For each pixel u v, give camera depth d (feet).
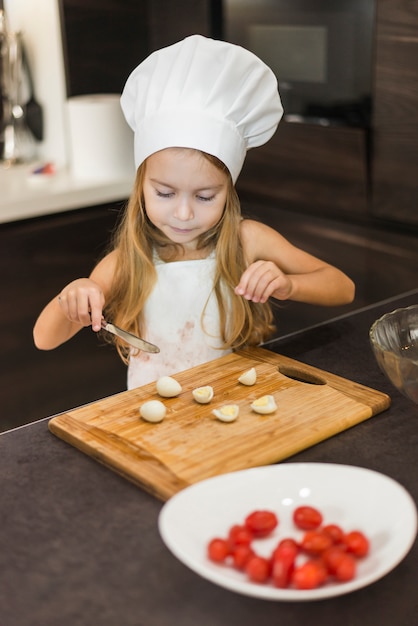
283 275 4.10
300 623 2.31
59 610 2.34
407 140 6.59
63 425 3.23
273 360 3.89
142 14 8.38
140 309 4.52
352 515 2.57
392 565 2.24
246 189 8.00
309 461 3.05
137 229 4.43
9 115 8.58
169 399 3.45
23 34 8.44
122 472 2.96
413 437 3.23
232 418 3.22
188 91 3.94
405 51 6.38
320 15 6.86
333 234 7.42
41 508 2.80
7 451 3.16
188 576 2.47
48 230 7.38
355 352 4.06
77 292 3.92
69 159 8.52
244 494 2.63
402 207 6.79
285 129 7.41
